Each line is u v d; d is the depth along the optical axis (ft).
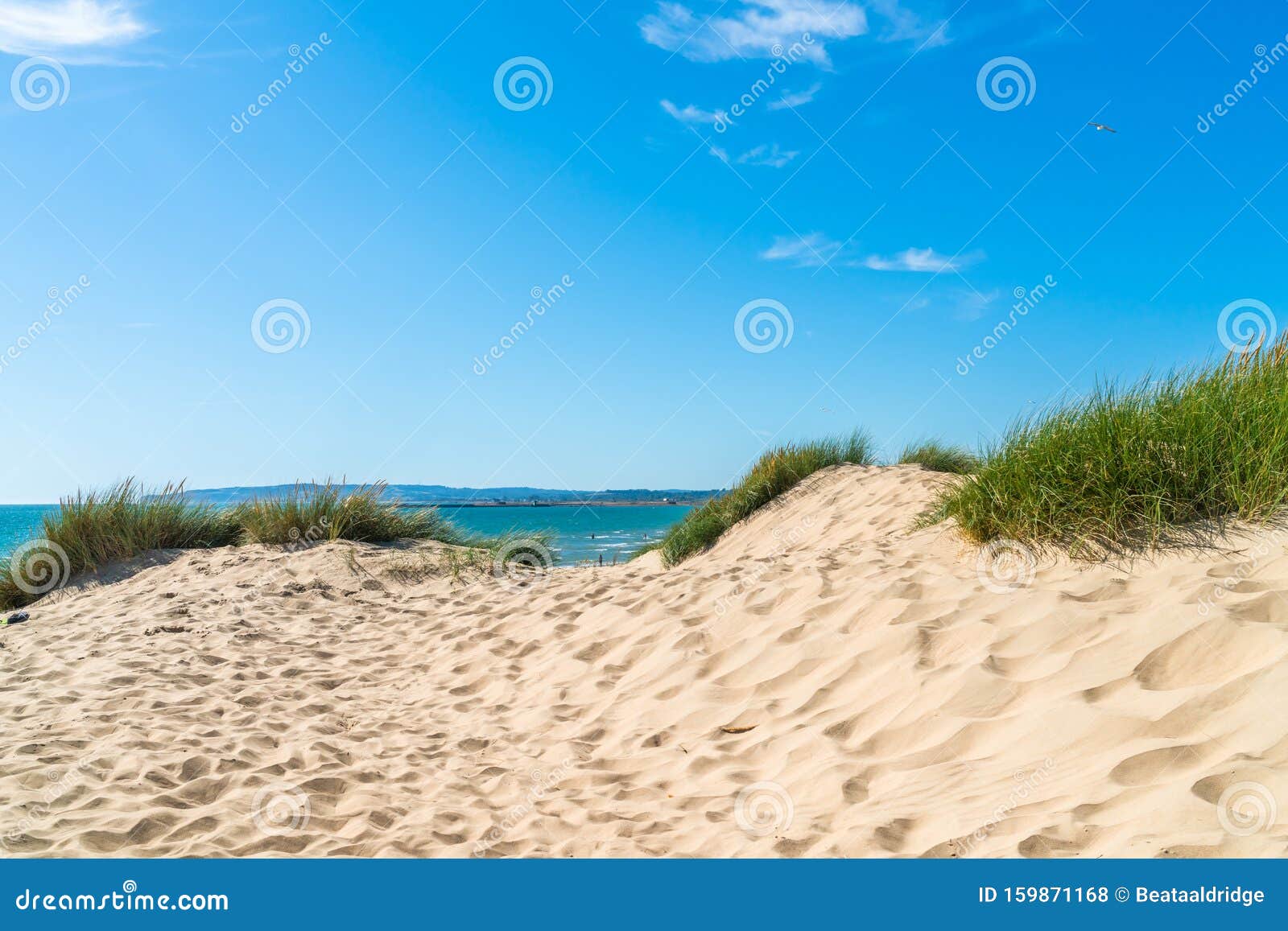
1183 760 9.33
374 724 16.85
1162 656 11.23
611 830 11.53
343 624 25.98
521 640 21.85
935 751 11.46
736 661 16.30
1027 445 18.42
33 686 18.89
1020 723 11.17
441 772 14.25
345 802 12.92
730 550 30.48
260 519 36.11
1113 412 17.19
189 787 13.10
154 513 35.09
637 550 39.78
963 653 13.30
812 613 16.88
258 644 23.25
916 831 9.86
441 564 32.55
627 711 15.88
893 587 16.37
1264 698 9.66
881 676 13.67
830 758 12.09
